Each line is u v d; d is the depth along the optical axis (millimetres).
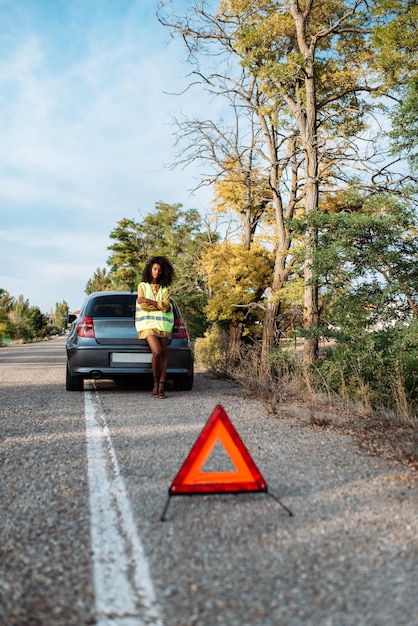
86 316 9812
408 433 6223
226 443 3889
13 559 2994
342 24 19109
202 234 29000
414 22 16000
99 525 3494
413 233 12750
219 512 3734
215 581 2742
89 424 6930
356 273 12961
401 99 16469
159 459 5141
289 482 4402
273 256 24891
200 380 13148
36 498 4035
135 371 9617
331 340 15047
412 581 2730
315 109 18578
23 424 6992
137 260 55344
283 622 2375
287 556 3031
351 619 2395
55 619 2395
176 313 10109
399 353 11242
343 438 6020
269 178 21516
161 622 2379
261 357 14578
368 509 3777
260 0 19375
